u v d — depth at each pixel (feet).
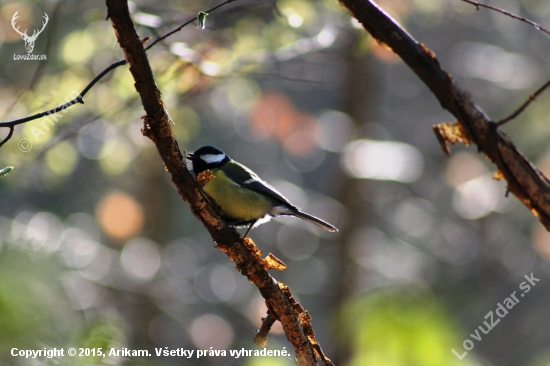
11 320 15.47
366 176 43.21
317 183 69.77
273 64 39.14
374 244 54.13
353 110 51.49
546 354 51.19
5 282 16.43
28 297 16.65
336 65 51.52
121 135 40.81
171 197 54.44
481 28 68.49
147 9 35.12
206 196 16.17
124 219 41.86
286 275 58.23
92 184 53.62
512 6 62.23
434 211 60.85
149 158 50.29
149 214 52.49
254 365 22.29
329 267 54.95
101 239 54.24
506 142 14.01
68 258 39.63
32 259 20.40
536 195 13.94
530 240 56.59
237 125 59.72
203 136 62.59
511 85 63.52
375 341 21.03
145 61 14.20
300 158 67.31
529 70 64.18
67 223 52.29
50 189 50.37
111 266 49.60
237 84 44.24
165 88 29.25
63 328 18.62
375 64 55.93
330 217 52.80
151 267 50.39
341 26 33.12
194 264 60.39
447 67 69.05
